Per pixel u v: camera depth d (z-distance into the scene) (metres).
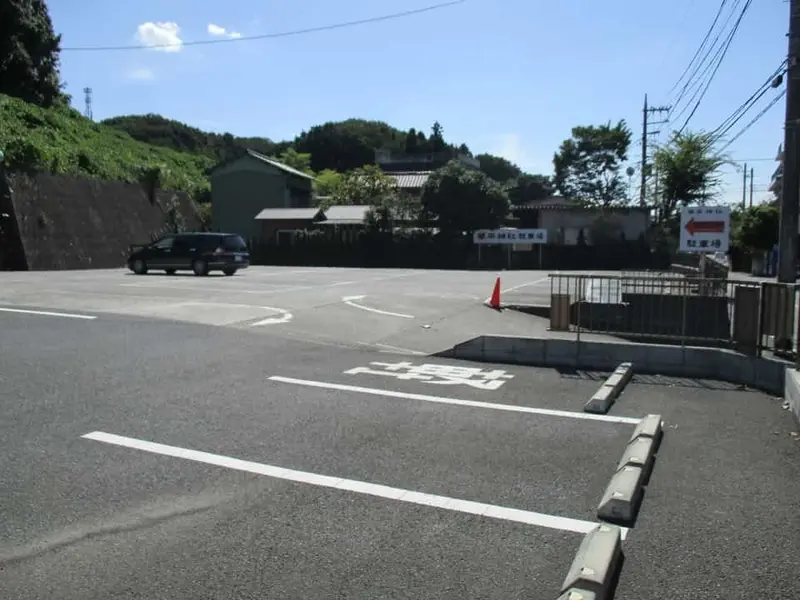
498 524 3.62
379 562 3.18
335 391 6.68
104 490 4.02
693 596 2.91
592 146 44.03
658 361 7.94
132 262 25.05
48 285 17.83
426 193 36.47
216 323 10.97
